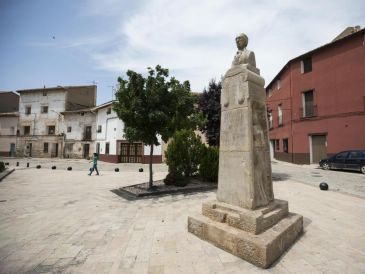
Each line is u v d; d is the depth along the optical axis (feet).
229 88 13.30
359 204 18.78
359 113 47.01
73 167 57.06
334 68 51.29
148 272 8.75
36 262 9.63
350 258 9.75
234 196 12.03
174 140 30.12
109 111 79.20
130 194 23.54
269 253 9.02
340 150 49.57
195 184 28.48
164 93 25.27
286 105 64.59
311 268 8.93
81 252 10.52
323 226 13.62
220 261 9.47
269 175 12.83
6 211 17.44
